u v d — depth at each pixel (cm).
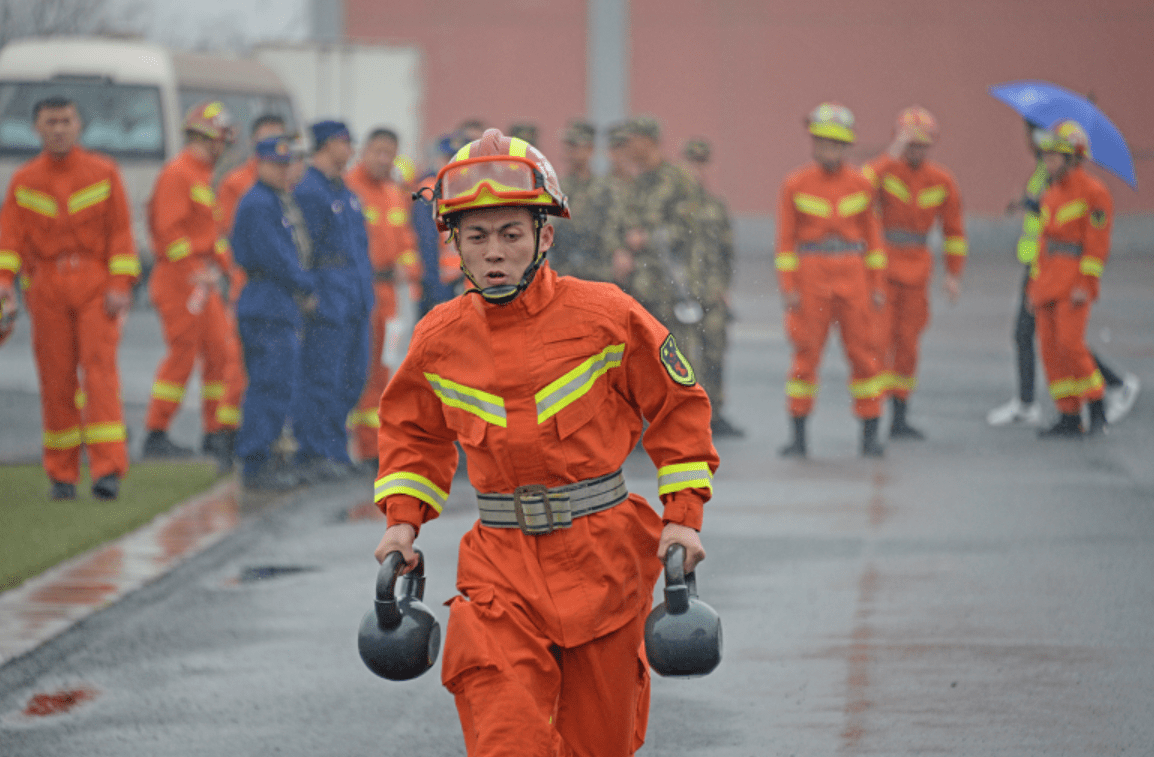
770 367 3269
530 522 734
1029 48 7738
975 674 1150
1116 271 6059
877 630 1273
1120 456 2156
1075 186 2303
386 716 1084
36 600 1362
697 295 2359
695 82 7994
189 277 2173
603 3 7981
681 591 723
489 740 698
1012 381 3008
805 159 7956
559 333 730
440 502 779
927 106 7831
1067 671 1155
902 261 2383
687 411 744
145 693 1131
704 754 990
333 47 5478
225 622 1327
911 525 1692
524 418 731
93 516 1720
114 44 4469
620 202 2350
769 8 7912
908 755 982
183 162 2183
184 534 1659
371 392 2192
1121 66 7669
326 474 2038
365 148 2238
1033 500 1830
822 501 1845
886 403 2734
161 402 2191
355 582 1470
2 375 3139
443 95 8094
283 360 1953
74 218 1767
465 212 720
